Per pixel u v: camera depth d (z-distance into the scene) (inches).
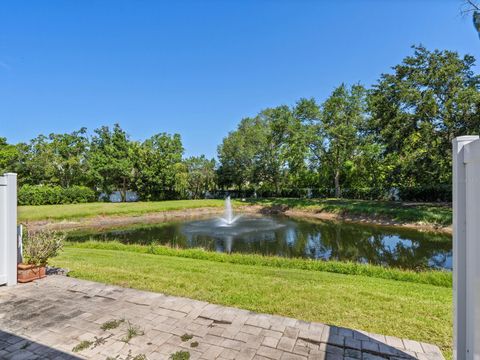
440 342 90.7
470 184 53.4
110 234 484.7
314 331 97.1
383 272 205.3
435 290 152.7
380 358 81.4
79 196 910.4
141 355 82.6
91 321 104.0
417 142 590.6
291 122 996.6
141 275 163.8
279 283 153.9
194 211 820.0
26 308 115.3
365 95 846.5
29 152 1017.5
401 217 550.9
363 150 837.8
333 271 217.0
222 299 126.6
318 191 1066.7
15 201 145.6
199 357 81.6
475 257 51.6
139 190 1101.1
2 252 141.0
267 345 88.0
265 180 1150.3
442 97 587.5
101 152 1043.9
